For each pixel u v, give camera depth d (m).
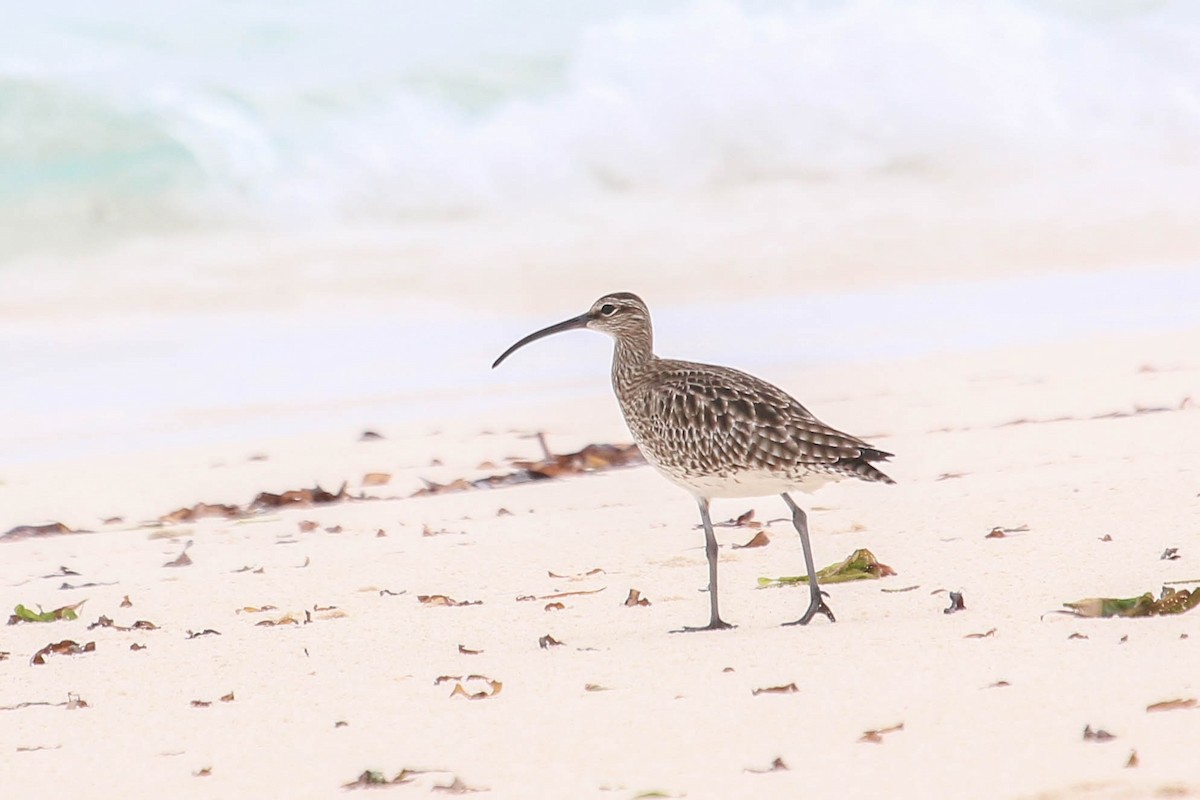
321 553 15.83
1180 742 8.95
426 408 23.77
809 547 12.38
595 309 14.15
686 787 8.82
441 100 43.62
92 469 20.64
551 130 43.16
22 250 35.88
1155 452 17.50
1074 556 13.41
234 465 20.59
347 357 27.92
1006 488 16.20
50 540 17.25
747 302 31.30
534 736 9.90
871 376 23.73
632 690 10.72
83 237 36.94
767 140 43.75
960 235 36.59
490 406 23.73
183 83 42.59
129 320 31.39
